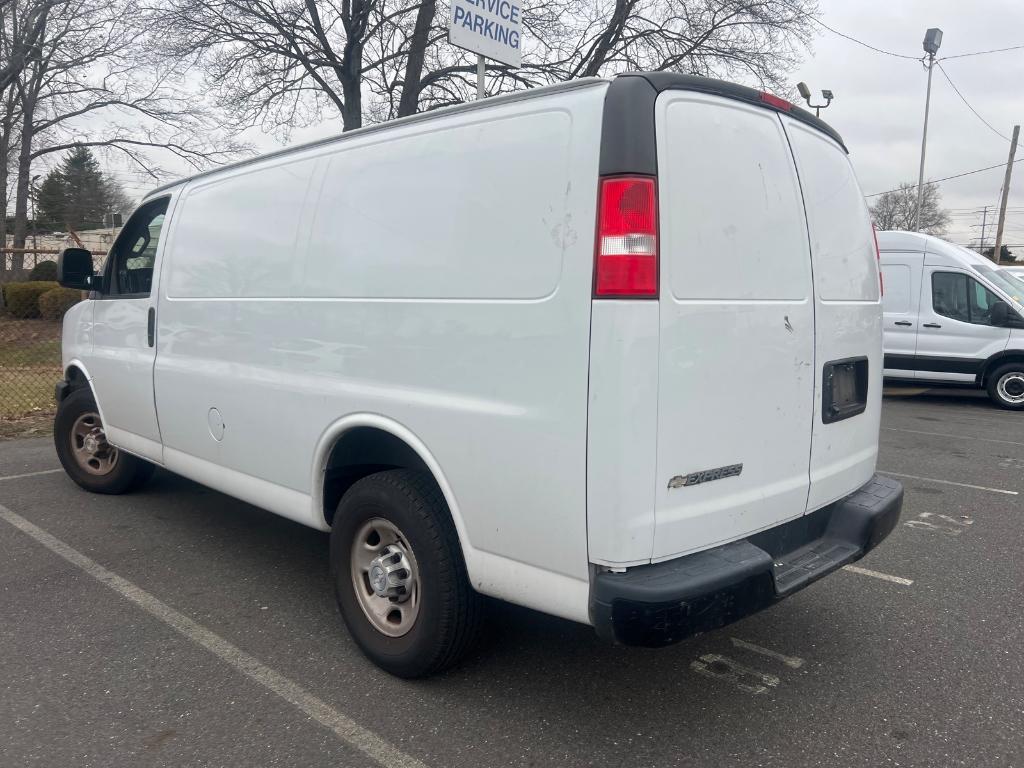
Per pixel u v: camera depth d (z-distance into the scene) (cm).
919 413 1108
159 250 477
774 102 317
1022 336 1123
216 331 420
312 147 377
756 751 287
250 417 397
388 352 321
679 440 264
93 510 559
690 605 255
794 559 319
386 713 309
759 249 295
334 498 372
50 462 700
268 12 1775
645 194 253
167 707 312
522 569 282
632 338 250
